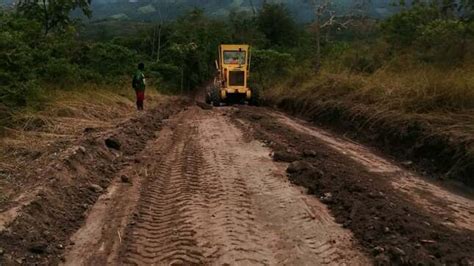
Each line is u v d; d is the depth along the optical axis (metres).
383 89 13.04
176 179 8.12
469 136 8.70
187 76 41.00
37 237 5.48
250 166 8.84
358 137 11.95
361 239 5.50
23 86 11.20
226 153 10.04
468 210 6.64
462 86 10.70
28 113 10.84
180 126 14.60
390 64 15.34
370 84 14.01
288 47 44.09
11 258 4.92
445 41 14.85
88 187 7.43
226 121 15.48
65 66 14.87
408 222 5.80
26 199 6.16
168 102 22.75
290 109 18.83
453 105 10.53
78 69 17.31
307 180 7.76
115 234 5.77
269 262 5.01
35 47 15.16
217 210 6.50
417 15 18.77
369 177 8.09
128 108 16.70
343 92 15.38
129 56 23.73
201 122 15.45
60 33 18.91
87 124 11.73
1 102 10.67
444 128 9.46
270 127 13.57
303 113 16.84
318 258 5.08
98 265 5.00
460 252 5.03
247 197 7.05
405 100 11.33
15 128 10.23
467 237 5.50
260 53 29.39
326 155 9.72
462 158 8.35
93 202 6.95
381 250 5.09
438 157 8.99
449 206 6.78
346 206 6.44
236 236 5.62
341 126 13.33
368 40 24.50
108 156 9.39
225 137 12.10
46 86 13.67
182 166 9.02
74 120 11.90
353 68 18.03
